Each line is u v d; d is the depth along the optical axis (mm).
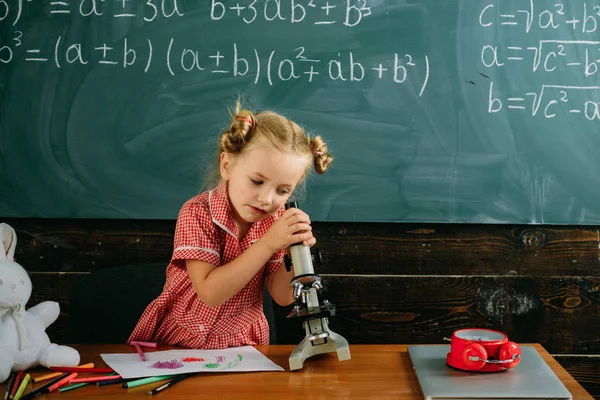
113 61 1997
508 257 2021
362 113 1980
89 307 1660
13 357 1102
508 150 1977
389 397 1014
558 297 2021
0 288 1117
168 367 1139
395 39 1971
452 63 1968
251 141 1234
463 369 1099
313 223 2037
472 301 2037
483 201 1984
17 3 1993
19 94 2004
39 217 2021
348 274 2043
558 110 1968
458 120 1977
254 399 997
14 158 2012
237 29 1984
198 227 1357
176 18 1989
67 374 1094
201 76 1991
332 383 1075
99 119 2004
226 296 1275
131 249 2047
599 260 2008
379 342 2051
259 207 1251
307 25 1978
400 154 1984
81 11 1994
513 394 986
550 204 1978
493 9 1963
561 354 2029
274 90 1987
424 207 1989
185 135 1999
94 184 2012
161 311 1441
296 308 1184
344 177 1991
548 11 1962
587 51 1962
